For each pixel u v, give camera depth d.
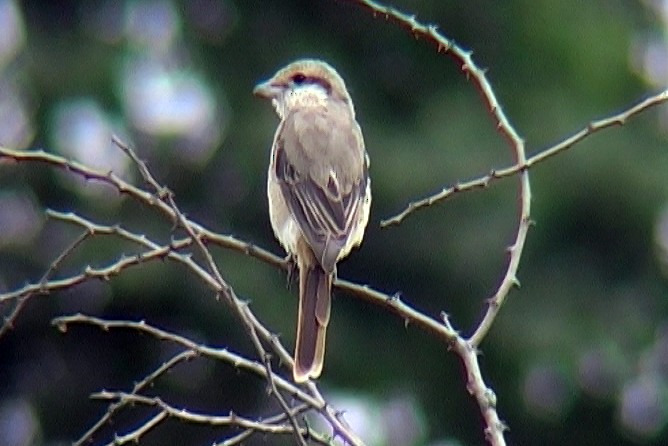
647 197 18.27
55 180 18.44
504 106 18.72
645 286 18.70
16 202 18.50
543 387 18.83
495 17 18.95
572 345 18.06
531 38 18.86
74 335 18.47
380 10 7.64
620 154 18.22
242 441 7.09
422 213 17.58
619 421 19.00
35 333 18.53
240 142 18.34
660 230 18.69
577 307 18.33
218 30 19.25
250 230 18.33
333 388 18.61
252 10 19.25
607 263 18.64
